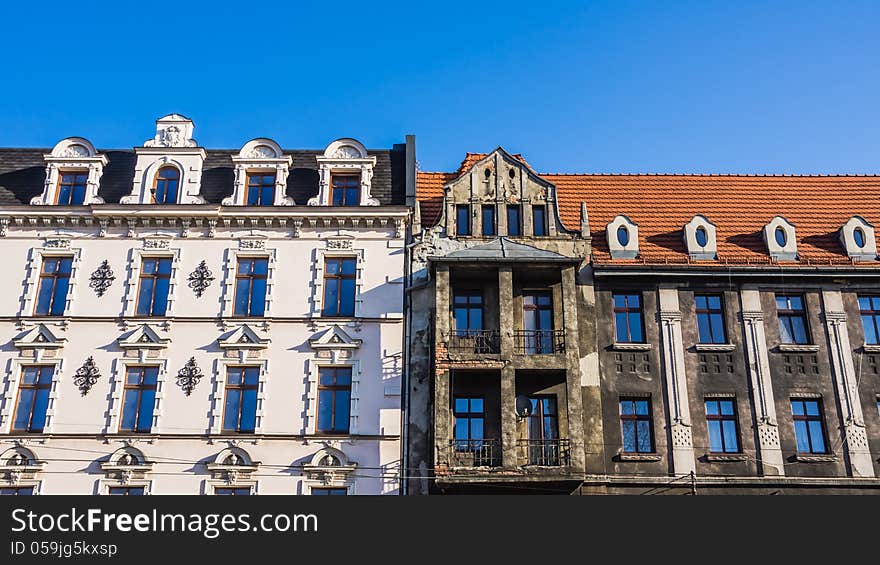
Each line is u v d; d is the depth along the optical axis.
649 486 27.73
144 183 31.55
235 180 31.64
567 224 32.75
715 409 28.98
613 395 28.78
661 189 34.72
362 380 28.91
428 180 34.38
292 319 29.66
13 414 28.67
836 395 29.02
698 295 30.36
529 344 29.30
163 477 27.70
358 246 30.75
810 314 30.00
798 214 33.34
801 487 27.88
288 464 27.86
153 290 30.39
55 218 31.03
